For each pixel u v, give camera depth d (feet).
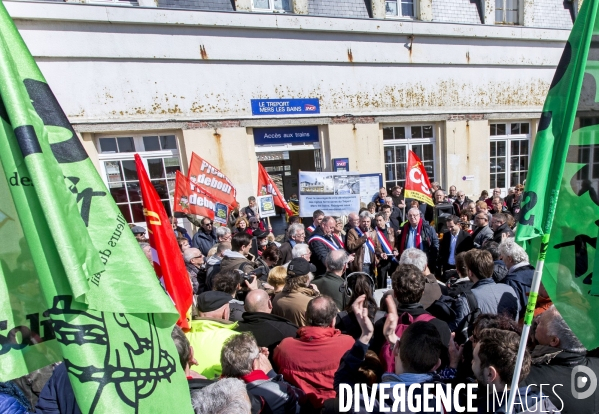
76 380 3.07
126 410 3.25
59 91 19.90
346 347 6.27
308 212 18.40
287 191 38.68
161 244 7.08
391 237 16.79
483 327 5.28
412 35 26.04
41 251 2.98
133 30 20.61
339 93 25.38
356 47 25.16
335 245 13.88
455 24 26.81
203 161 18.40
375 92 26.22
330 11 24.66
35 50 19.20
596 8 4.24
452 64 27.84
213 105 22.71
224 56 22.47
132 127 21.25
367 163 26.53
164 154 22.74
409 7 27.02
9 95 2.82
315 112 24.94
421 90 27.37
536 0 29.37
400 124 27.76
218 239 14.57
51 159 3.02
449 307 7.69
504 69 29.50
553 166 4.50
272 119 23.93
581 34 4.33
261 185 20.58
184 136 22.22
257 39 22.99
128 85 20.98
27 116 2.86
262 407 4.97
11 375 3.24
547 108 4.55
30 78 3.10
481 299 7.38
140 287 3.44
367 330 5.38
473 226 16.22
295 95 24.35
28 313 3.34
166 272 7.02
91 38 19.97
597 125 4.62
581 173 4.71
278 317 7.38
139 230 16.35
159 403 3.49
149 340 3.56
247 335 5.78
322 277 9.76
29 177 2.95
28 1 18.58
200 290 12.48
